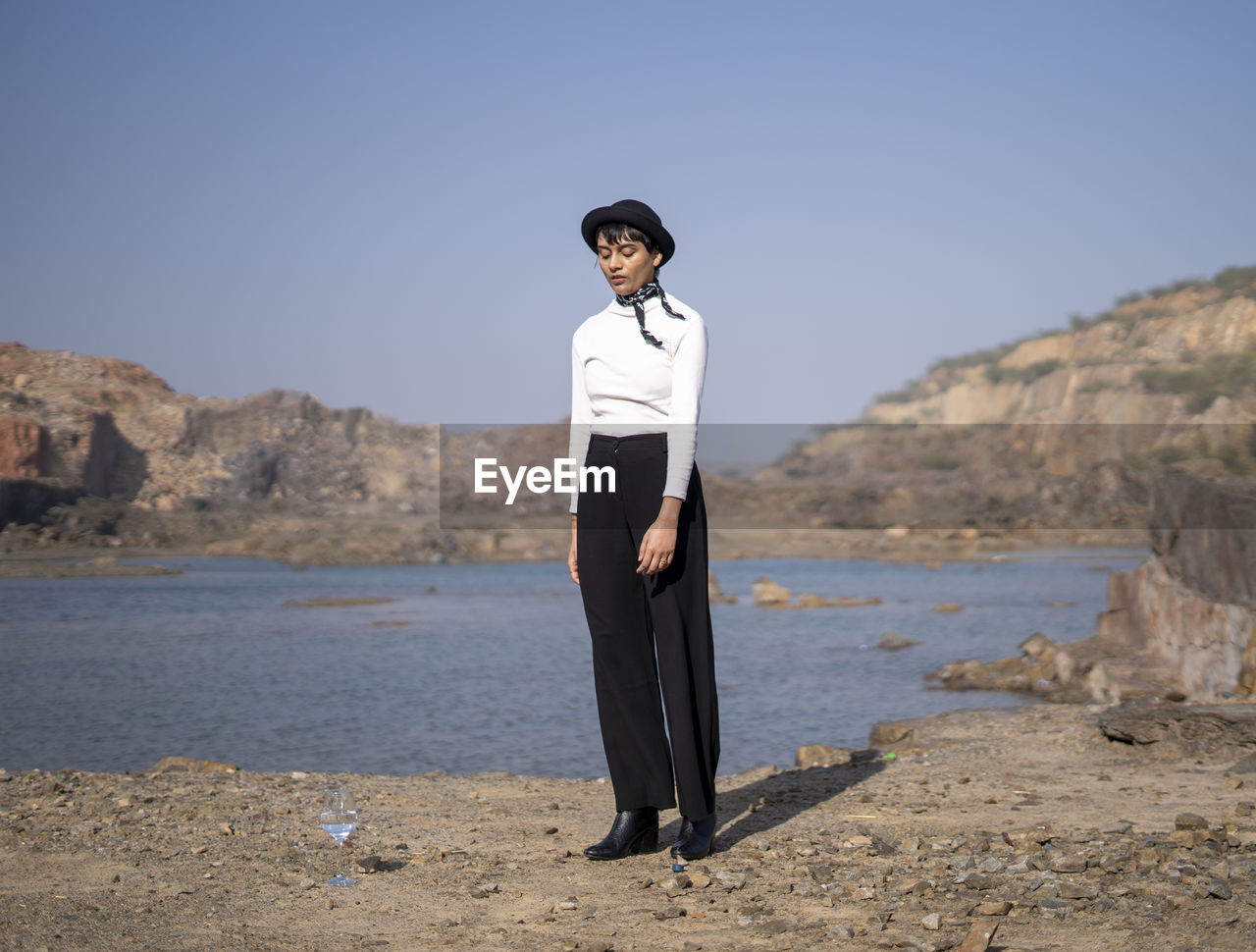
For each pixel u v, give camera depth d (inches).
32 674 748.0
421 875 143.4
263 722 546.0
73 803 189.6
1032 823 166.7
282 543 2883.9
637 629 153.1
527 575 2087.8
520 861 151.5
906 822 171.2
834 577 1737.2
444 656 840.9
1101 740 253.1
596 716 549.0
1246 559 353.4
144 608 1341.0
